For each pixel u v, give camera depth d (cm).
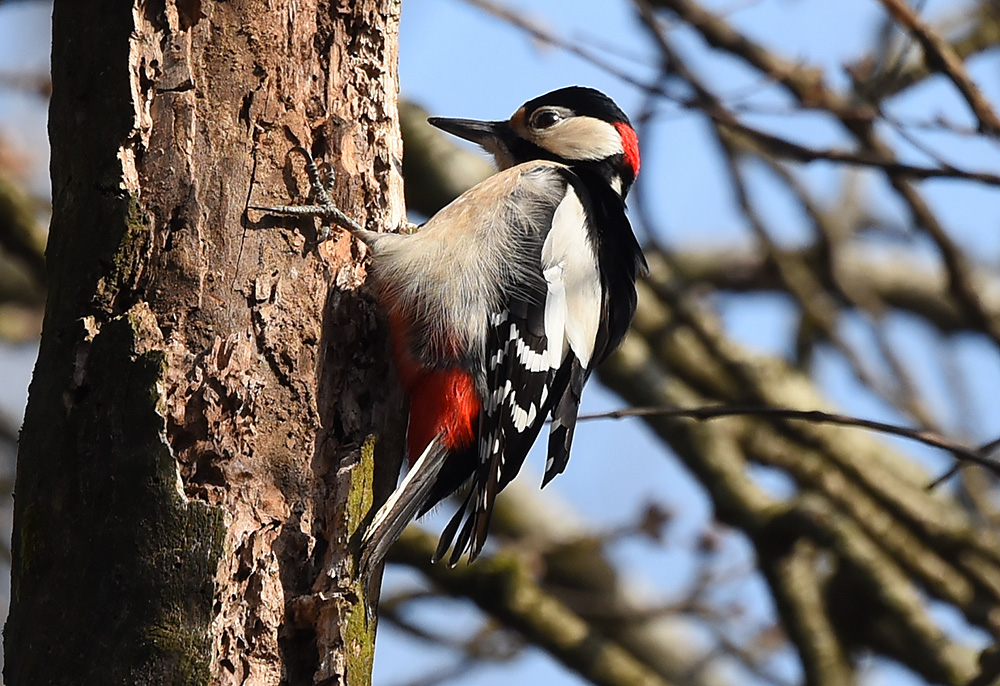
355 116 879
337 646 758
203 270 788
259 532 762
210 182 801
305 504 784
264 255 812
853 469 1503
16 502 752
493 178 1019
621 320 1099
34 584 724
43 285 1422
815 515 1456
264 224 816
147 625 700
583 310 1012
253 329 797
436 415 902
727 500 1482
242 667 737
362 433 842
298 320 818
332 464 804
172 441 750
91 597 709
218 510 712
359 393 857
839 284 1576
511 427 940
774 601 1454
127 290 771
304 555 775
